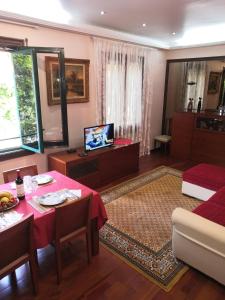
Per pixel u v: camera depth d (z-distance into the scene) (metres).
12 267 1.59
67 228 1.87
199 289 1.92
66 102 3.41
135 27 3.73
